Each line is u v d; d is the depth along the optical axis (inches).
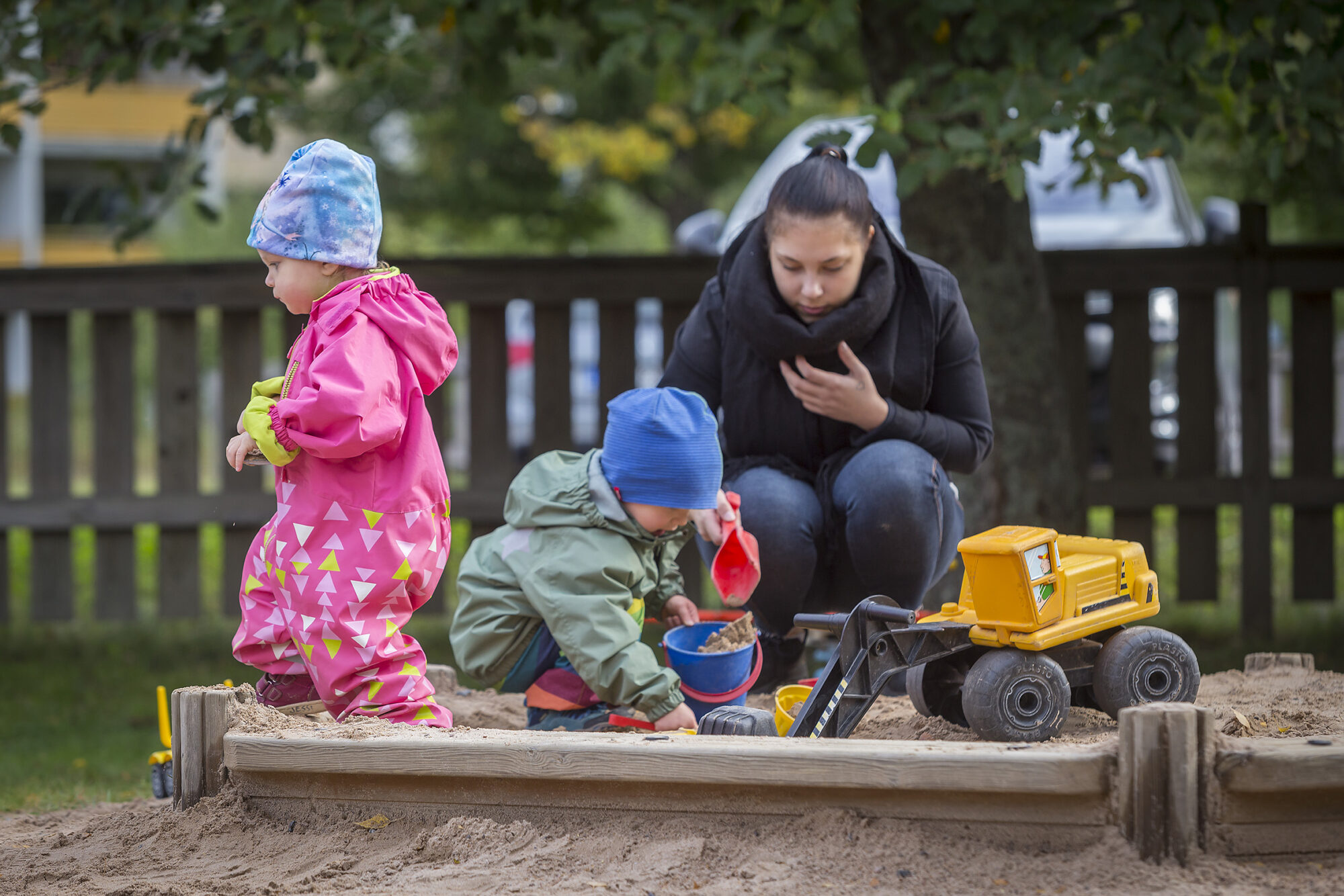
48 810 283.7
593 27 516.7
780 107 382.6
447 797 199.0
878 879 172.2
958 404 287.6
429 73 510.0
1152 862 172.1
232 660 491.2
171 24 440.8
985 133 359.3
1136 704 217.6
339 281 237.0
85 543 704.4
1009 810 180.2
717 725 215.9
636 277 500.4
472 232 1806.1
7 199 2241.6
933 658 221.9
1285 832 177.2
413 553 227.0
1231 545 652.7
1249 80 390.3
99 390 515.5
